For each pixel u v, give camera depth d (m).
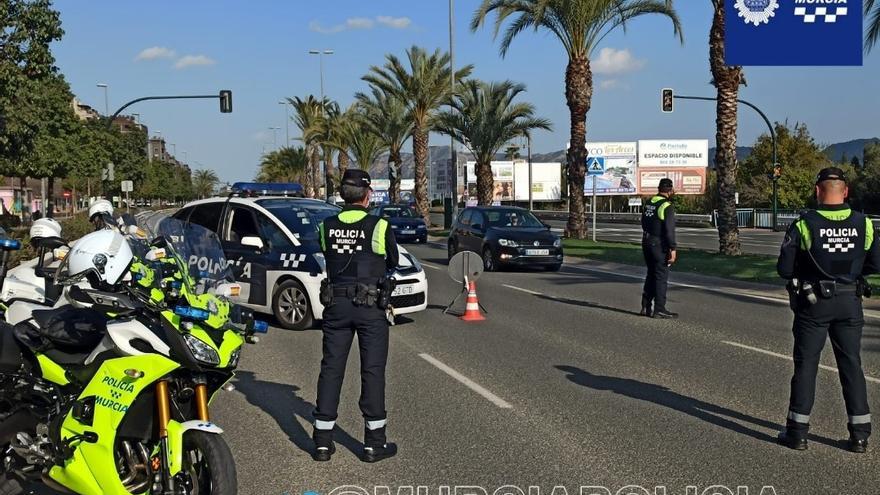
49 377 4.62
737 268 18.44
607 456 5.71
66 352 4.62
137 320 4.33
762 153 59.28
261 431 6.44
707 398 7.26
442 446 5.97
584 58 29.09
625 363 8.76
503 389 7.64
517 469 5.47
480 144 39.16
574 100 29.53
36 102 24.03
